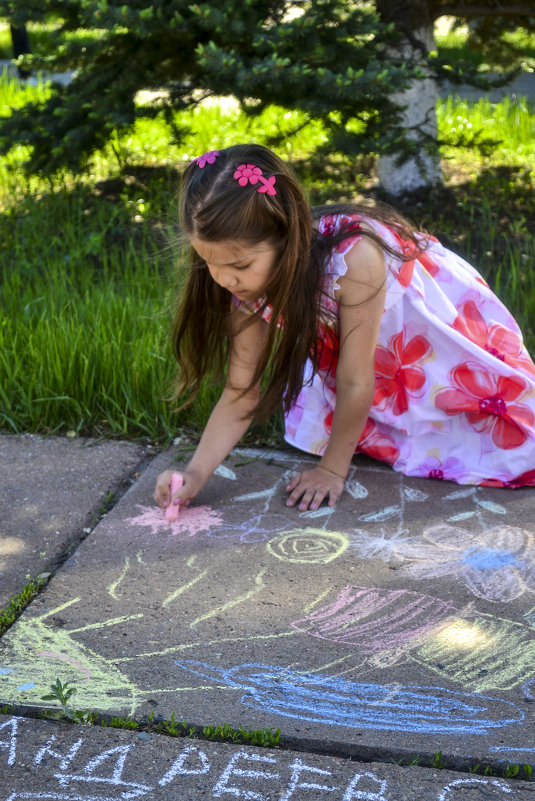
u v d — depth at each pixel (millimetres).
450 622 1884
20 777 1492
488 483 2465
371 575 2053
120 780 1488
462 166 5090
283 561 2109
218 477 2527
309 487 2387
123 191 4664
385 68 3484
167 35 3715
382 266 2207
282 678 1721
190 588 2004
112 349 3016
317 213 2303
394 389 2531
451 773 1509
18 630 1859
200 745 1562
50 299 3396
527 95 7367
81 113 3980
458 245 3955
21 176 4852
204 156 1991
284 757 1537
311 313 2121
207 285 2238
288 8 3818
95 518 2316
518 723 1606
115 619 1895
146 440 2781
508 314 2609
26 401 2875
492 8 4156
